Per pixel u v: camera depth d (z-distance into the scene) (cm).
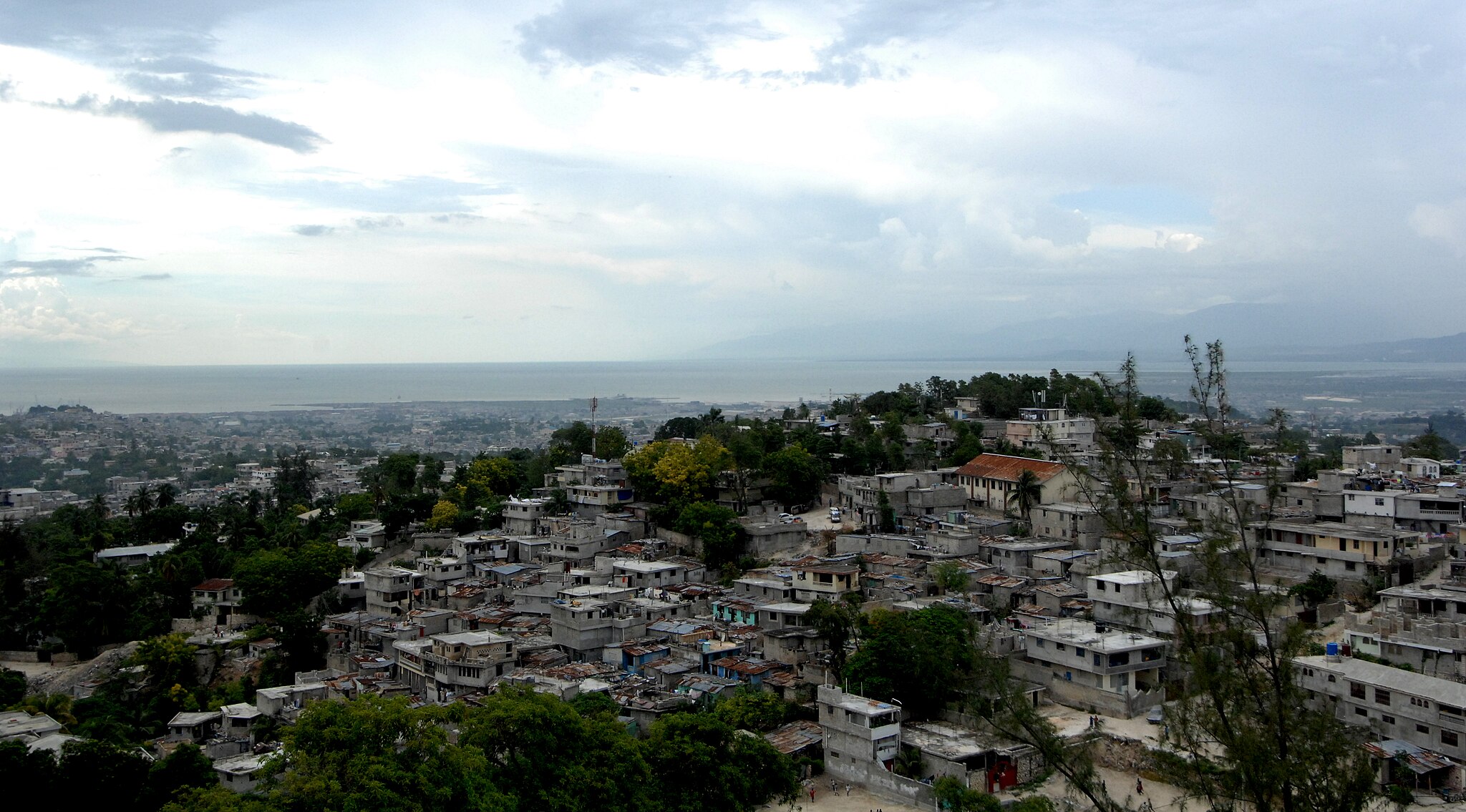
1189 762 5506
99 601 14062
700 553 14150
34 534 18675
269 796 6588
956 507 15438
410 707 8312
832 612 10131
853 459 17838
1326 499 13162
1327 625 10356
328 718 7019
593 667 10469
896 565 12469
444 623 12238
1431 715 7819
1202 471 7231
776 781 8194
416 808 6288
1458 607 9800
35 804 8106
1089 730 8688
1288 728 4678
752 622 11175
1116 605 10175
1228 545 5175
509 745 7531
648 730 9119
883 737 8506
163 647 12656
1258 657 5025
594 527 14975
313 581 14600
